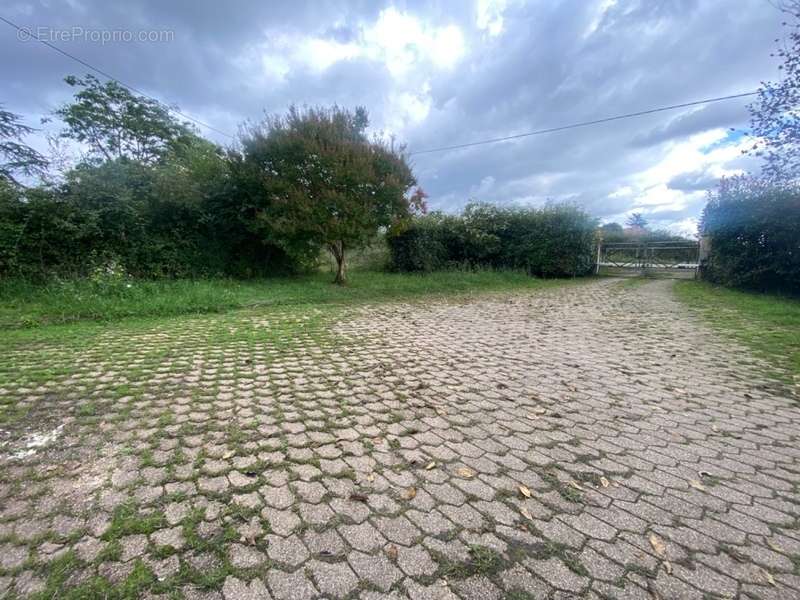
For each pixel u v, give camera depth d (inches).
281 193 401.1
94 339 199.2
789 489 84.7
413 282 475.8
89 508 75.4
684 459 96.2
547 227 636.7
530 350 192.4
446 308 320.2
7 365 156.8
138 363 162.4
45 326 225.9
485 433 108.3
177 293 313.4
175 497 79.1
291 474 87.9
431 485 85.0
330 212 396.2
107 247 356.5
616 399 132.4
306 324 245.6
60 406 120.1
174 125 792.9
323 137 404.2
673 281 541.3
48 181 335.0
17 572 60.7
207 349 185.8
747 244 399.9
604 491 83.5
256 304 309.6
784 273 369.1
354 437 105.0
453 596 58.1
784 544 68.8
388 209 424.2
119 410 118.3
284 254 517.0
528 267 642.8
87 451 95.5
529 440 104.9
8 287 290.7
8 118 364.8
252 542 67.8
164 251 399.9
